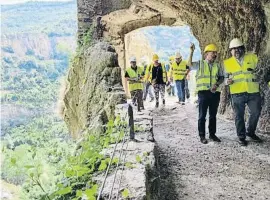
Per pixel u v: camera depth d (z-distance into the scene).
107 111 10.21
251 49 10.23
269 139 8.48
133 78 11.62
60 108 16.89
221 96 11.62
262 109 9.16
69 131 15.02
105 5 15.85
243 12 10.26
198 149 7.97
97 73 12.09
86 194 3.07
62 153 4.87
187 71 14.77
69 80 15.34
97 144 5.63
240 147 8.02
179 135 9.39
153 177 4.54
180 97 14.88
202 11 13.27
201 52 15.84
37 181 3.62
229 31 11.75
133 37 30.77
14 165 3.54
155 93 14.02
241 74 8.06
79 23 15.80
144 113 7.82
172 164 7.02
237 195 5.64
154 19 16.89
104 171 4.19
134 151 4.91
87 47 14.96
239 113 8.12
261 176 6.37
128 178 3.92
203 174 6.50
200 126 8.50
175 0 13.95
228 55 11.88
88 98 12.06
